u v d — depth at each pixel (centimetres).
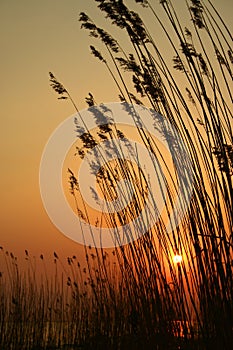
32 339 1338
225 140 601
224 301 565
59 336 1296
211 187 597
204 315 582
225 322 562
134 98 710
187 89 673
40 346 1305
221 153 585
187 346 626
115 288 1028
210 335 572
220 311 566
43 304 1375
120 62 679
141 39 659
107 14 667
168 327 698
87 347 1130
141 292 765
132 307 830
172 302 681
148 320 745
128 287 838
